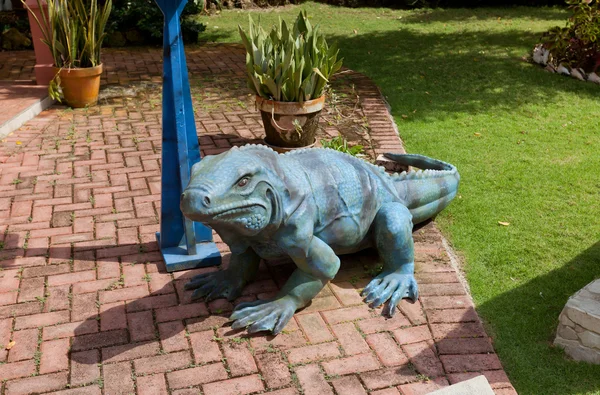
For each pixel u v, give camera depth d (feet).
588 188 21.15
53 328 13.58
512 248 17.40
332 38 45.70
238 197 11.85
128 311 14.23
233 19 53.47
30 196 19.92
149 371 12.36
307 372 12.38
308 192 13.46
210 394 11.78
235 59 39.47
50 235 17.60
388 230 14.83
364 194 14.84
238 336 13.41
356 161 15.40
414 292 14.75
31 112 27.58
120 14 43.11
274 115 22.40
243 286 15.01
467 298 14.96
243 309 13.71
